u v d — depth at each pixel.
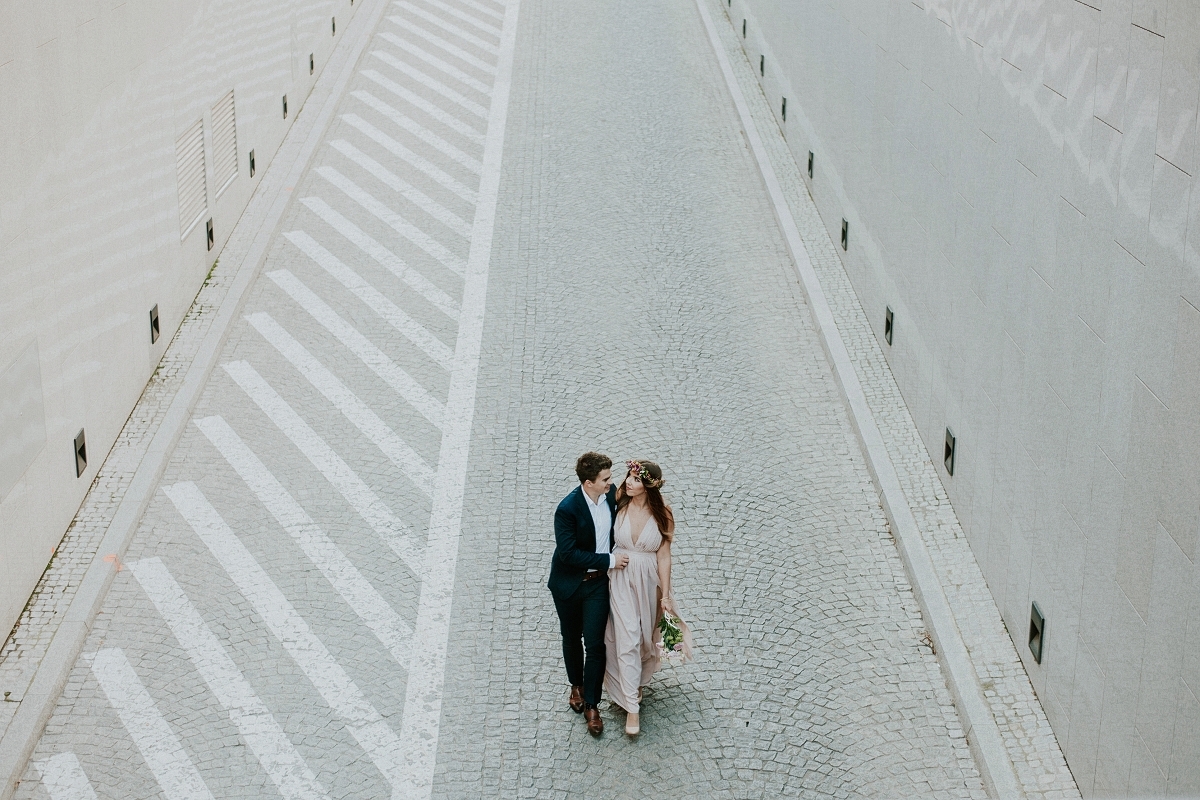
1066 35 9.11
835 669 10.16
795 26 19.45
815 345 14.86
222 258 16.31
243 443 12.91
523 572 11.24
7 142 10.03
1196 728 7.04
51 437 11.02
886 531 11.80
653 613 9.52
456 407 13.59
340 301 15.61
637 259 16.73
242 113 17.42
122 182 12.71
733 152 20.08
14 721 9.36
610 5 26.86
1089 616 8.66
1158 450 7.58
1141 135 7.86
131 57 12.94
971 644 10.27
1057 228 9.27
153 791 8.97
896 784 9.09
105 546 11.25
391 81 22.75
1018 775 9.03
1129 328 8.02
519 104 21.73
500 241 17.16
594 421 13.37
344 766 9.23
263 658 10.22
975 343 11.20
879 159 14.52
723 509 12.02
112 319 12.52
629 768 9.23
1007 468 10.38
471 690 9.95
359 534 11.67
